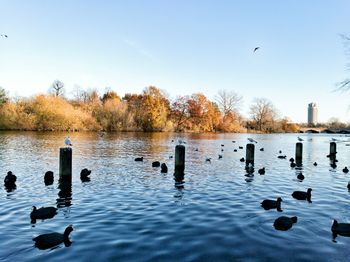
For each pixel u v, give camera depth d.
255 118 140.00
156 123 107.88
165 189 18.94
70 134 76.69
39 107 93.75
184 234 11.45
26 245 10.40
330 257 9.70
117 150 42.03
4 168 26.06
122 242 10.67
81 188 19.03
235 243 10.66
